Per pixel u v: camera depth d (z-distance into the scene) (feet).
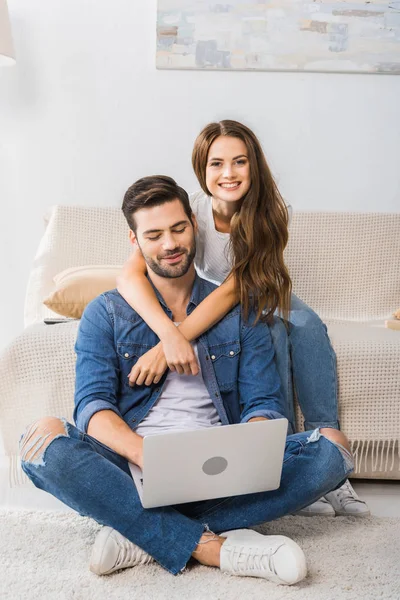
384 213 8.04
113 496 4.14
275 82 8.52
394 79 8.54
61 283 6.62
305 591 3.88
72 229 7.86
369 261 7.92
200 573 4.14
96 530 4.78
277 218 5.40
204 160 5.48
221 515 4.38
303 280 7.88
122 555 4.11
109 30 8.49
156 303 4.96
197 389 4.90
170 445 3.86
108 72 8.54
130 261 5.32
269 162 8.61
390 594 3.83
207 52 8.44
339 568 4.18
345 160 8.61
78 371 4.83
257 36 8.43
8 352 5.65
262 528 4.85
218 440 3.95
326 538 4.69
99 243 7.91
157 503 4.07
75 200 8.66
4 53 7.59
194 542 4.17
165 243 4.74
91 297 6.45
